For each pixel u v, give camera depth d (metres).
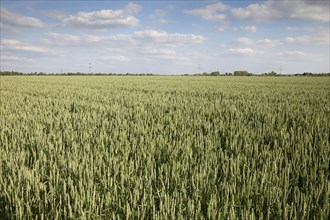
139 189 3.60
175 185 3.71
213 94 18.19
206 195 3.50
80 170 3.98
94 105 11.41
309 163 4.59
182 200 3.36
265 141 6.38
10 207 3.29
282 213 3.19
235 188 3.55
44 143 5.59
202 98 15.07
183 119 8.34
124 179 3.87
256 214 3.21
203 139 6.17
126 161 4.48
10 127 7.21
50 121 7.83
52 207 3.19
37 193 3.45
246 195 3.44
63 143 5.72
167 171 4.05
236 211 3.19
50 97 15.78
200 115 9.35
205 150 5.42
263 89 22.98
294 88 24.92
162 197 3.36
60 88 22.36
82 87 23.77
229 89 22.44
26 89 21.23
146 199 3.46
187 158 4.59
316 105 12.46
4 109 10.65
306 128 7.45
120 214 3.20
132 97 15.09
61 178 3.93
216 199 3.31
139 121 7.96
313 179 4.00
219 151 5.23
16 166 4.29
